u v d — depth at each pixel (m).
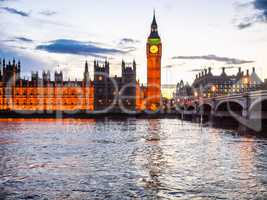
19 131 96.19
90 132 92.25
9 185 31.94
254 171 37.66
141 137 77.81
